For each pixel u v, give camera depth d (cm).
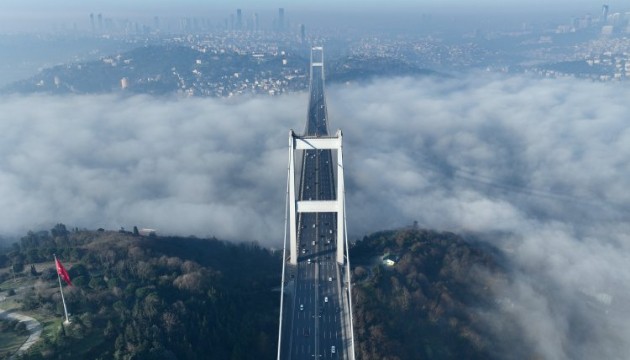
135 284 16825
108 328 14375
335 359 15138
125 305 15662
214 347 15388
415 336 17438
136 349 13762
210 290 16962
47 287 16512
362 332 16175
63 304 14862
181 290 17000
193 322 15575
